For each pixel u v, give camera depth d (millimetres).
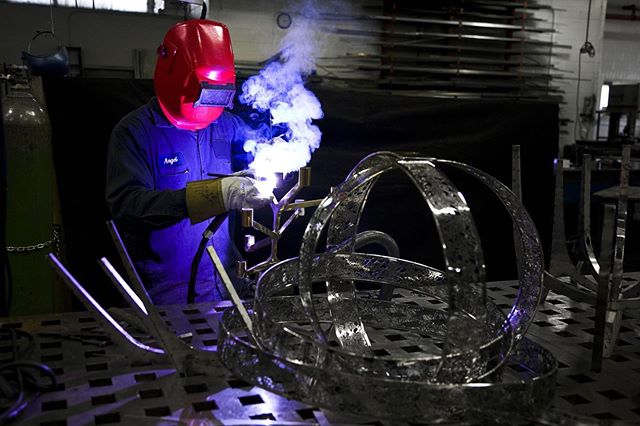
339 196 849
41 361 914
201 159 1755
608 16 6227
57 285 1810
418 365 759
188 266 1756
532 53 5617
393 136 1984
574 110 5812
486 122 2035
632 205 4645
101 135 1813
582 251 1281
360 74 5203
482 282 721
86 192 1845
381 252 2092
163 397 796
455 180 2041
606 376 897
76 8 3869
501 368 811
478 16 5398
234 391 816
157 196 1504
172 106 1564
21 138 1649
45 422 726
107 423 728
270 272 991
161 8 4012
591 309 1221
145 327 1024
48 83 1754
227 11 4797
